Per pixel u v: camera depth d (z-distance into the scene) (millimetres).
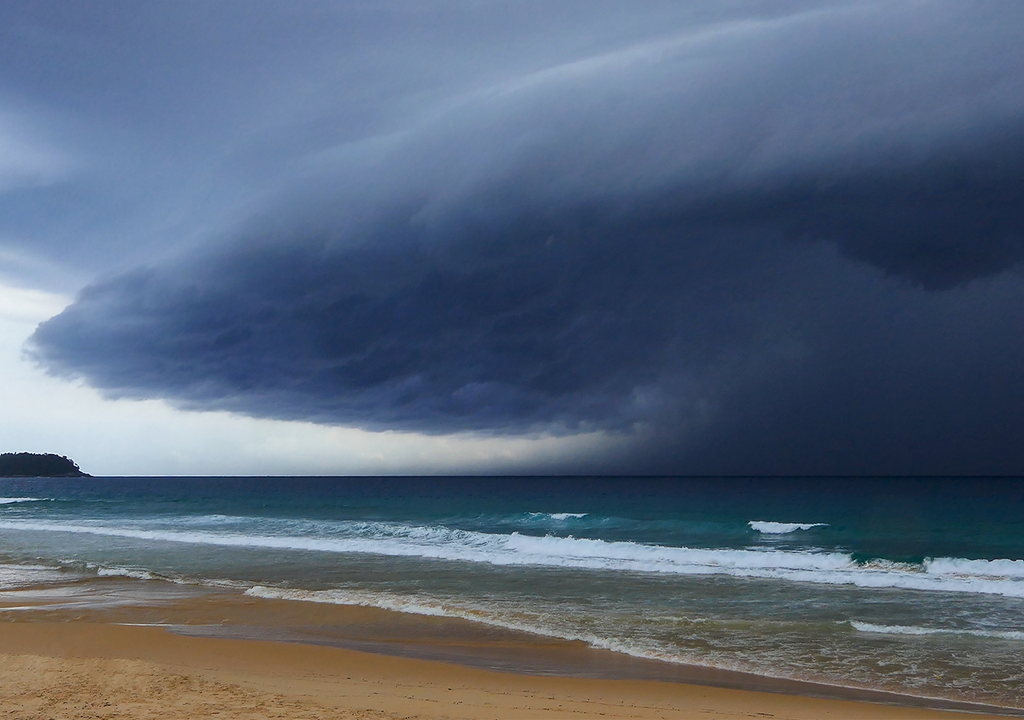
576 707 7984
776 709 8188
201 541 27891
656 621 13312
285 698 7766
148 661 10219
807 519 38312
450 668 10117
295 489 107000
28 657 9539
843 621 13273
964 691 9211
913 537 29250
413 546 25625
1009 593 16188
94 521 39250
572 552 23703
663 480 146750
